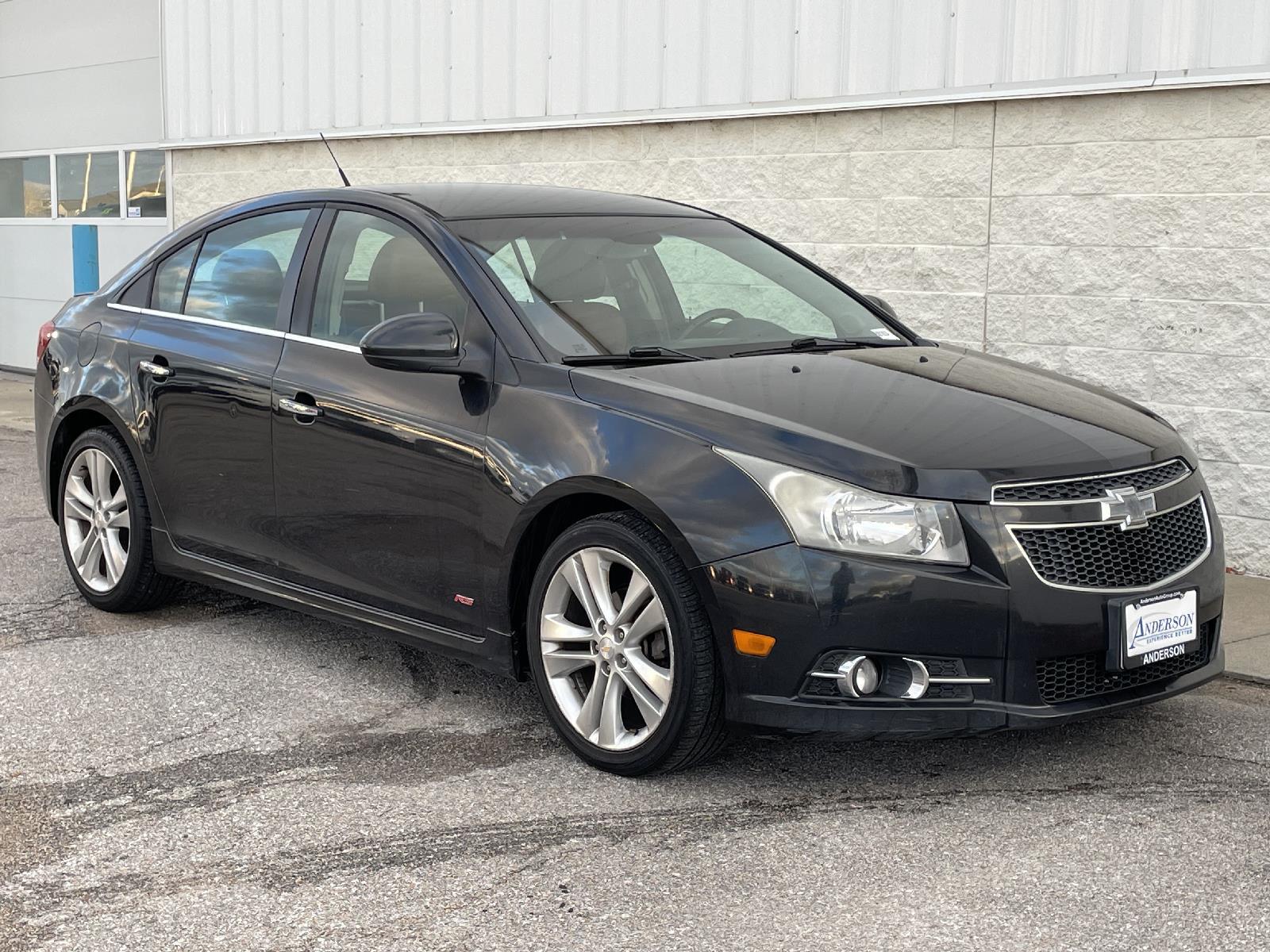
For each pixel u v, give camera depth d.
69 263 13.82
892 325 5.24
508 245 4.70
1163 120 6.54
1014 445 3.88
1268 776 4.10
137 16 12.70
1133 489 3.92
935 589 3.65
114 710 4.66
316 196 5.21
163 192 12.75
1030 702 3.72
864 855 3.55
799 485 3.72
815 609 3.66
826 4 7.60
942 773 4.12
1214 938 3.11
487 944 3.09
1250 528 6.49
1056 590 3.73
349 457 4.65
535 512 4.13
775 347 4.70
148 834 3.69
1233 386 6.47
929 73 7.25
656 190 8.48
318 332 4.91
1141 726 4.54
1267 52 6.18
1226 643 5.38
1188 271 6.54
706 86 8.15
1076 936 3.11
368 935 3.13
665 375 4.20
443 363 4.35
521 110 9.12
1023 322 7.09
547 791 3.98
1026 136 6.97
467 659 4.43
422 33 9.62
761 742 4.38
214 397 5.12
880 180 7.52
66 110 13.56
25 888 3.38
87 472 5.87
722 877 3.43
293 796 3.94
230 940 3.12
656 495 3.86
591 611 4.09
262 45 10.69
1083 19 6.70
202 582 5.38
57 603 5.98
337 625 5.69
